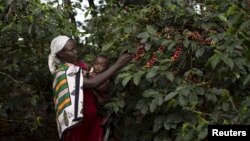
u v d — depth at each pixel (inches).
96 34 164.6
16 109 171.2
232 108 104.3
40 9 142.1
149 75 107.5
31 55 160.4
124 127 131.2
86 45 170.4
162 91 111.0
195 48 111.3
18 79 162.4
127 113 132.1
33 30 143.0
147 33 115.3
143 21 124.6
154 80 112.0
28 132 214.7
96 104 126.8
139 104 115.1
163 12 123.1
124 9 150.2
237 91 115.9
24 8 143.4
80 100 115.7
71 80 117.4
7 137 205.6
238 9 85.4
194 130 92.8
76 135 123.7
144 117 123.5
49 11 149.8
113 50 133.6
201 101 108.0
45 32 147.1
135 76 109.9
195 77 114.0
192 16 118.6
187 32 113.7
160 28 124.2
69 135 123.0
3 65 156.5
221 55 99.9
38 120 163.6
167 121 109.0
